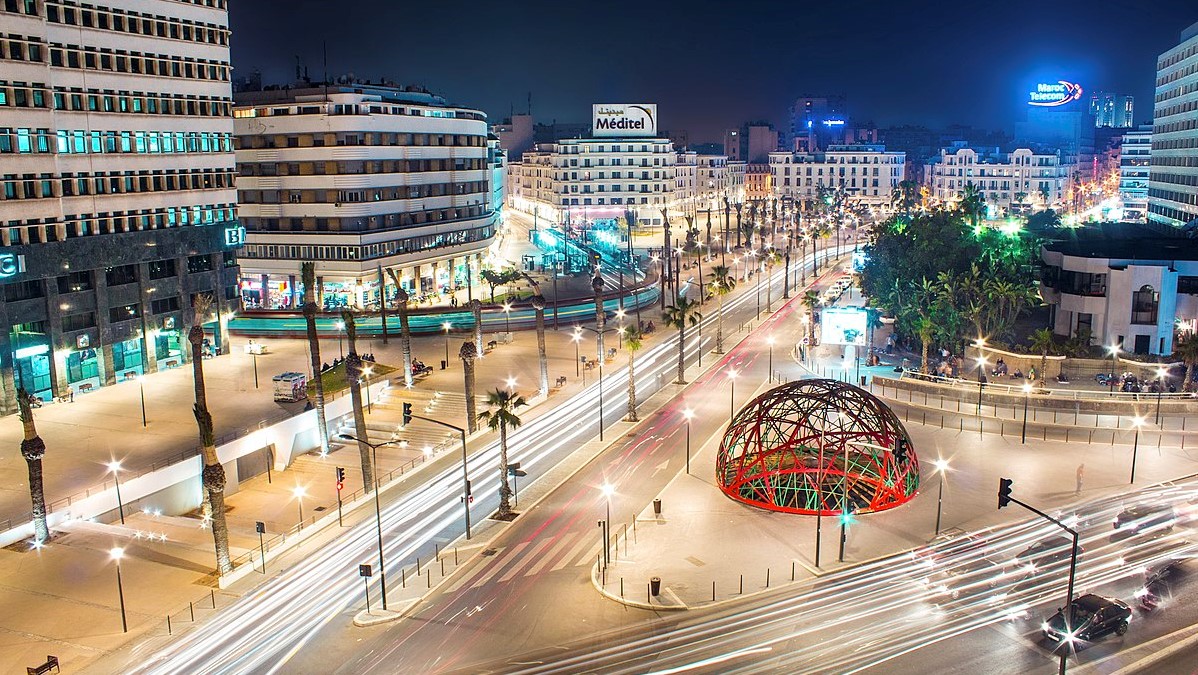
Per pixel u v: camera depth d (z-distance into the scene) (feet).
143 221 318.04
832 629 161.99
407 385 327.26
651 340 419.95
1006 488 148.87
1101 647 153.48
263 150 465.88
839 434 216.54
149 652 160.25
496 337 405.80
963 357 352.90
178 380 317.42
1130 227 537.65
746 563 189.37
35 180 278.05
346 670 154.20
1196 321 344.49
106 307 305.12
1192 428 272.10
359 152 460.55
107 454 241.96
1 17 265.54
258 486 249.55
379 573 190.90
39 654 159.53
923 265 394.93
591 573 186.91
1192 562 182.19
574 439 275.18
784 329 441.27
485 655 157.58
